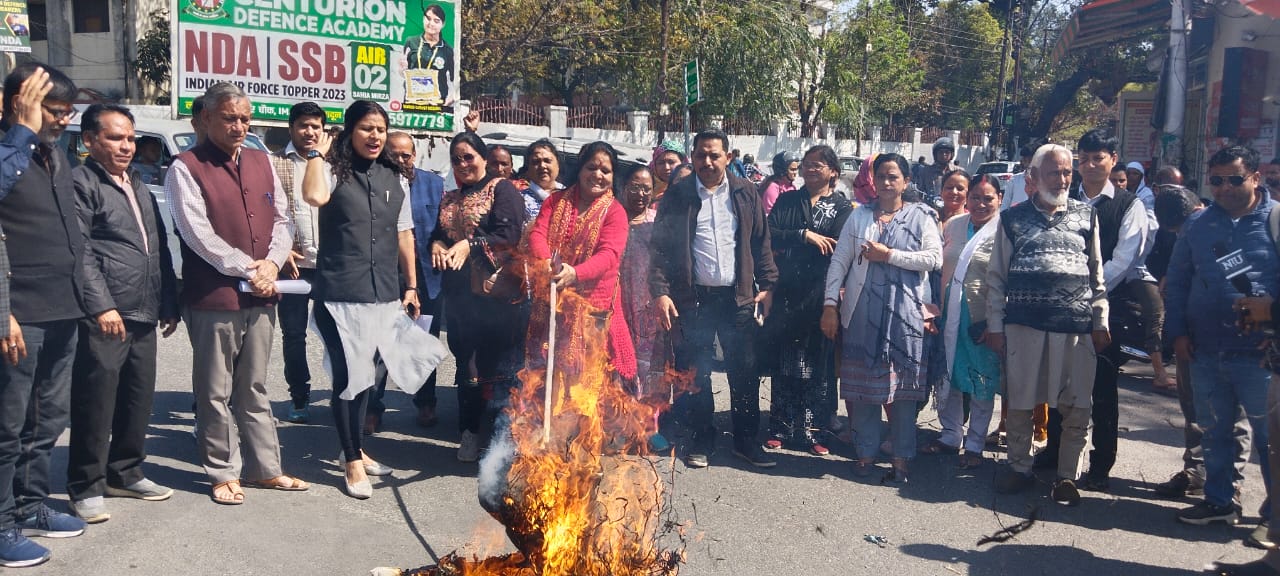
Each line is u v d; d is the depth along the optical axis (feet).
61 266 11.93
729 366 17.49
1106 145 16.42
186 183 13.48
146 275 13.60
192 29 35.17
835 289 17.03
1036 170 15.65
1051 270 15.24
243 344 14.42
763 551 13.53
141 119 30.09
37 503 12.71
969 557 13.64
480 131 67.31
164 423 18.25
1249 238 14.16
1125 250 15.92
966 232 18.34
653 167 21.75
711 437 17.69
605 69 82.89
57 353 12.35
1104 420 16.35
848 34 100.89
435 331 19.40
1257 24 40.57
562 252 15.34
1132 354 26.43
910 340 16.46
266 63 36.88
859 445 17.15
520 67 76.95
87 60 72.84
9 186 11.15
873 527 14.67
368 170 15.15
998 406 22.75
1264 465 13.98
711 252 17.19
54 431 12.54
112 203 13.16
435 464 16.76
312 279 18.26
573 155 33.55
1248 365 13.99
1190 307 14.84
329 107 38.58
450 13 40.98
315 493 14.99
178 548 12.63
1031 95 141.28
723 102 81.82
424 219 18.80
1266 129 40.65
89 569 11.89
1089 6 46.68
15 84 11.42
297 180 17.93
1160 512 15.64
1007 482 16.29
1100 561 13.62
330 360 15.03
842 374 17.01
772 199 24.85
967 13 150.10
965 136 115.85
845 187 51.24
